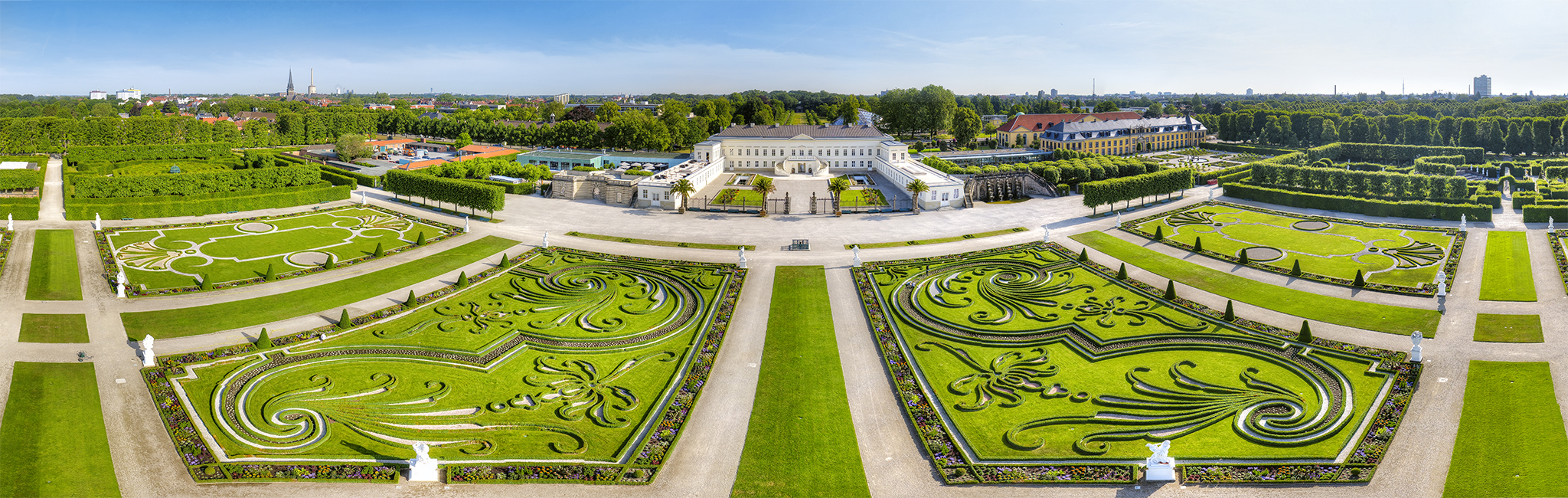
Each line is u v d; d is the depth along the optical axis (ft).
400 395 288.51
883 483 232.32
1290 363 309.42
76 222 576.61
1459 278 424.87
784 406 280.92
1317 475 229.45
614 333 353.51
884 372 311.47
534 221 616.39
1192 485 228.84
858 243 532.73
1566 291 393.50
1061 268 453.58
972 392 289.94
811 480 234.38
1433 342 331.16
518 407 281.33
